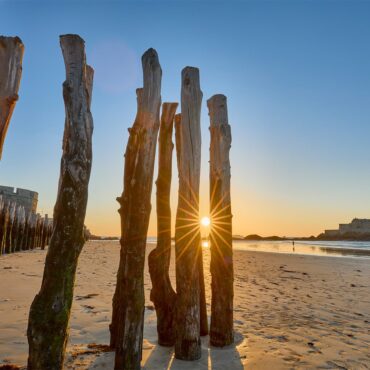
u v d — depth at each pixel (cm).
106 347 337
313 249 3956
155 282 354
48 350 204
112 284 758
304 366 313
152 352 330
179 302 319
